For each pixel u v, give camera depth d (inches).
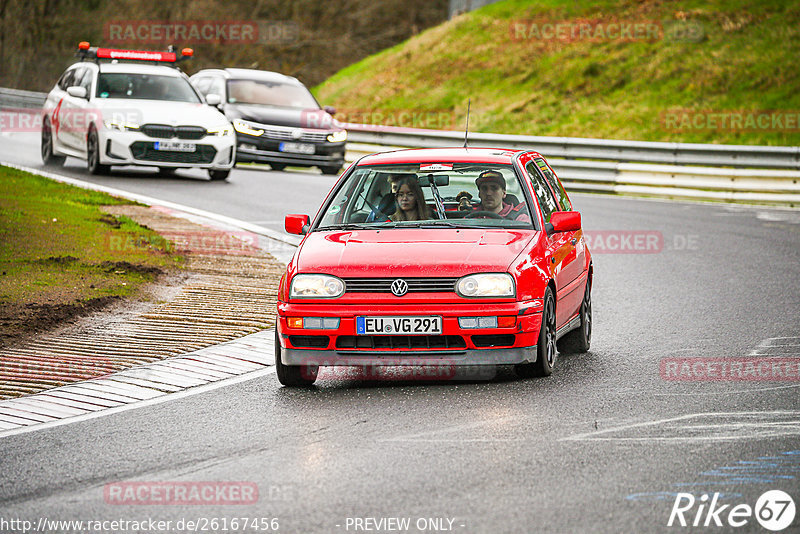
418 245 991.6
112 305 1321.4
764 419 847.1
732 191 2758.4
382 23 7062.0
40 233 1690.5
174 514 652.1
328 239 1029.2
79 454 786.8
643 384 973.8
